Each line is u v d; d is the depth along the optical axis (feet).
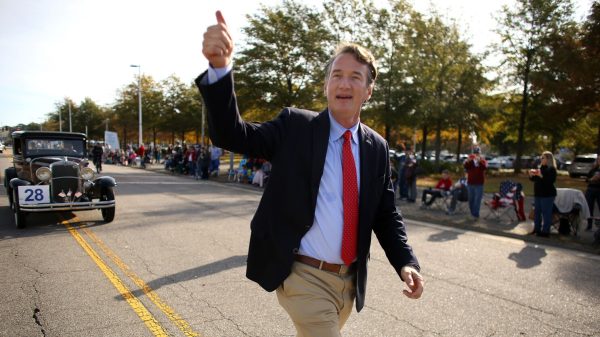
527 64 93.15
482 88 91.09
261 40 69.67
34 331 12.28
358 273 6.94
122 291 15.64
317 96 69.10
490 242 27.30
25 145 32.35
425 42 88.28
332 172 6.69
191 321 13.24
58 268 18.26
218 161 75.87
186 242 23.71
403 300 15.79
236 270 18.58
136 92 146.92
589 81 74.13
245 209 37.22
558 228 30.48
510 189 34.76
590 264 22.13
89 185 28.78
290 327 13.03
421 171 45.47
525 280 18.86
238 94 71.31
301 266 6.62
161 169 99.71
